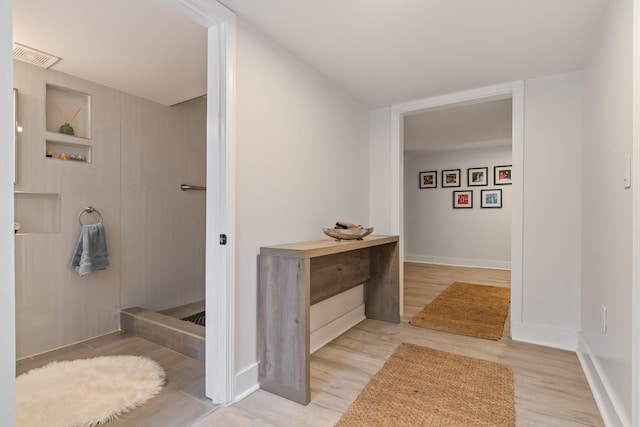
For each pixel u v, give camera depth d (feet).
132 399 5.56
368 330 9.11
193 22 5.93
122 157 9.29
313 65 7.64
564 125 7.92
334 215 8.75
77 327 8.25
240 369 5.75
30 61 7.39
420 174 21.57
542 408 5.39
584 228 7.29
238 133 5.73
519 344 8.08
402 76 8.23
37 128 7.59
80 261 8.09
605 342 5.38
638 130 3.92
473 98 9.03
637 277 3.87
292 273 5.73
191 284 11.23
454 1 5.29
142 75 8.24
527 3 5.33
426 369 6.70
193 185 11.33
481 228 19.65
